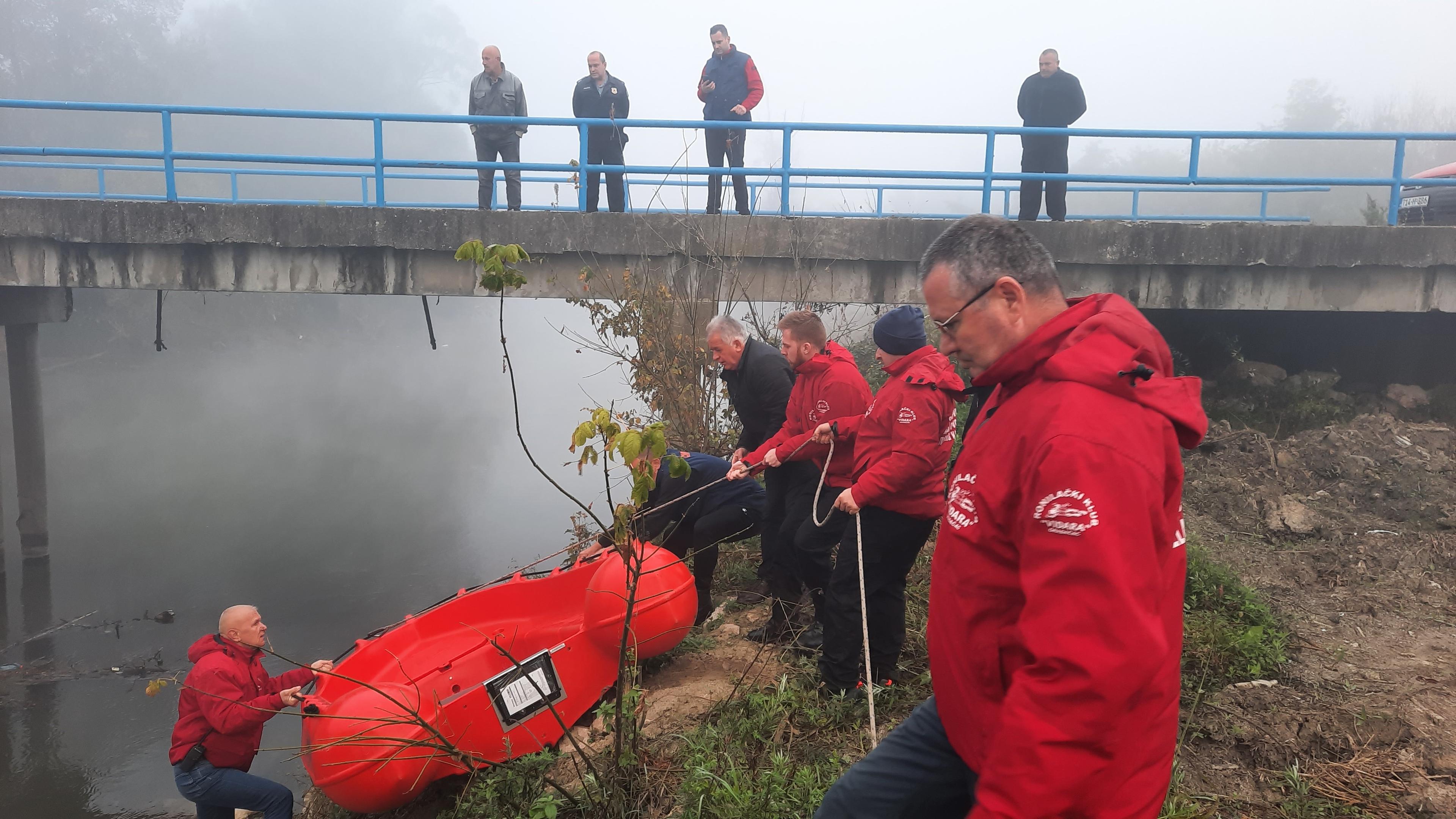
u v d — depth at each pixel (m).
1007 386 1.58
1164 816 2.71
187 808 6.75
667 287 7.52
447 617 4.35
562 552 4.83
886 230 7.51
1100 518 1.30
